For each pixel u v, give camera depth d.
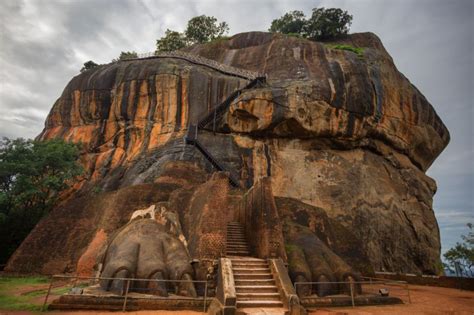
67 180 22.69
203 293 8.96
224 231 10.02
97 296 7.93
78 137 27.62
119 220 14.77
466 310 8.85
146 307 7.99
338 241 14.90
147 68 28.56
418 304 9.84
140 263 9.52
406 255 24.14
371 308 9.08
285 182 24.33
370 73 27.72
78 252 14.57
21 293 10.03
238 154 24.11
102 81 28.89
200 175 21.12
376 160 27.62
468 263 26.23
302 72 27.56
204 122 24.70
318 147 26.38
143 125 26.62
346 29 38.75
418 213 26.95
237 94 25.91
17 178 18.73
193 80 27.55
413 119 29.58
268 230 10.35
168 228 11.76
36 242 15.24
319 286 10.02
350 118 25.34
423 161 32.44
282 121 24.48
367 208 24.03
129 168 23.94
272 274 9.22
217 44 36.94
